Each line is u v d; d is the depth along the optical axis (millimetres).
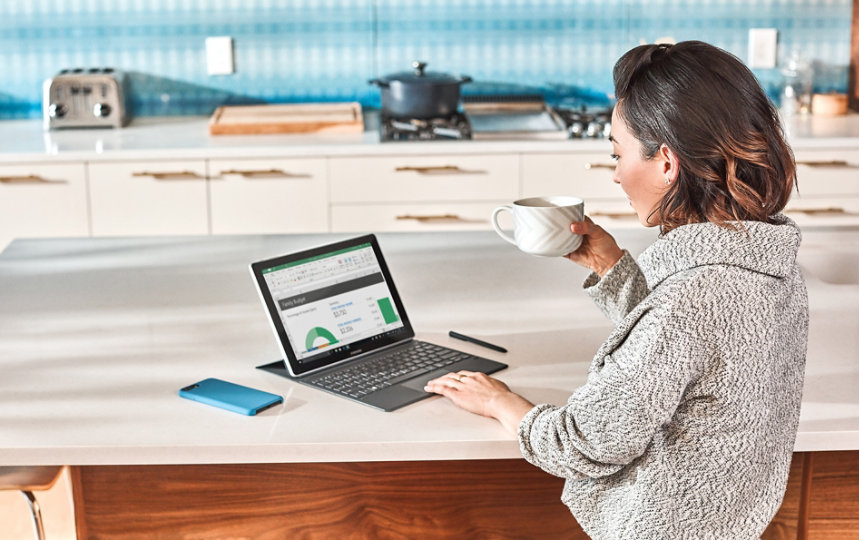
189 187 3469
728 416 1192
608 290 1523
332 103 4105
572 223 1533
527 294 1980
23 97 4055
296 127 3691
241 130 3689
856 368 1577
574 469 1260
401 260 2221
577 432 1239
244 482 1673
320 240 2389
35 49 4012
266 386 1544
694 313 1163
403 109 3730
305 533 1706
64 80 3773
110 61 4043
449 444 1345
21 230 3482
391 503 1701
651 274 1234
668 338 1164
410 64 4090
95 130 3828
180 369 1613
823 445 1371
